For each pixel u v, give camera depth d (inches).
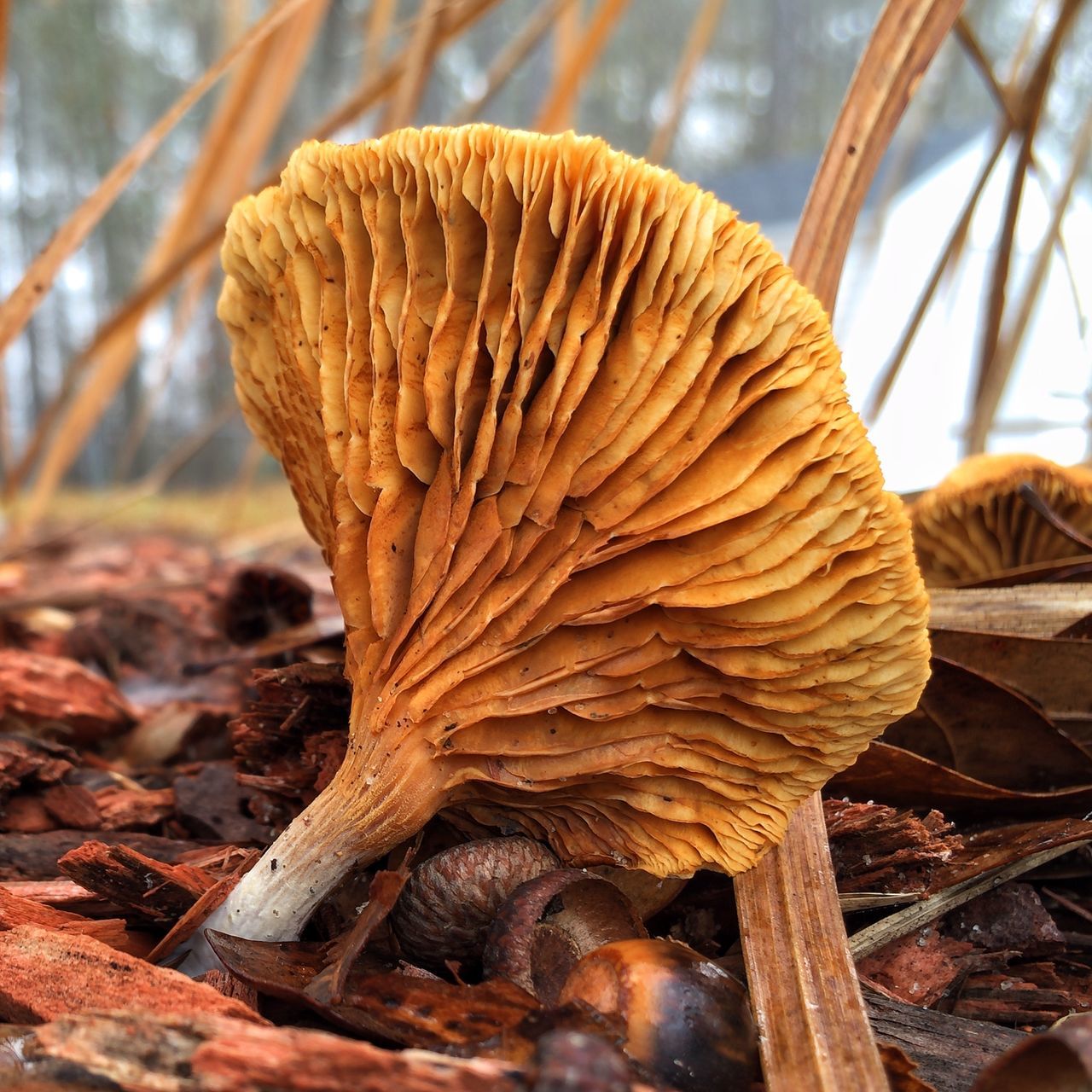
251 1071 3.1
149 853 5.3
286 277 4.6
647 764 4.4
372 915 3.9
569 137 3.9
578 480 4.1
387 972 4.0
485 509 4.1
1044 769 5.4
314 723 5.5
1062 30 7.3
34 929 4.0
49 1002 3.7
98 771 6.2
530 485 4.1
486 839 4.5
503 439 4.1
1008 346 8.7
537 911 4.1
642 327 4.0
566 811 4.6
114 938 4.6
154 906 4.6
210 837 5.5
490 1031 3.6
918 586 4.2
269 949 4.1
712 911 4.8
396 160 4.1
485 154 4.0
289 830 4.4
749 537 4.1
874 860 4.7
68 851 5.3
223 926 4.4
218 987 4.1
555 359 4.2
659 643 4.2
